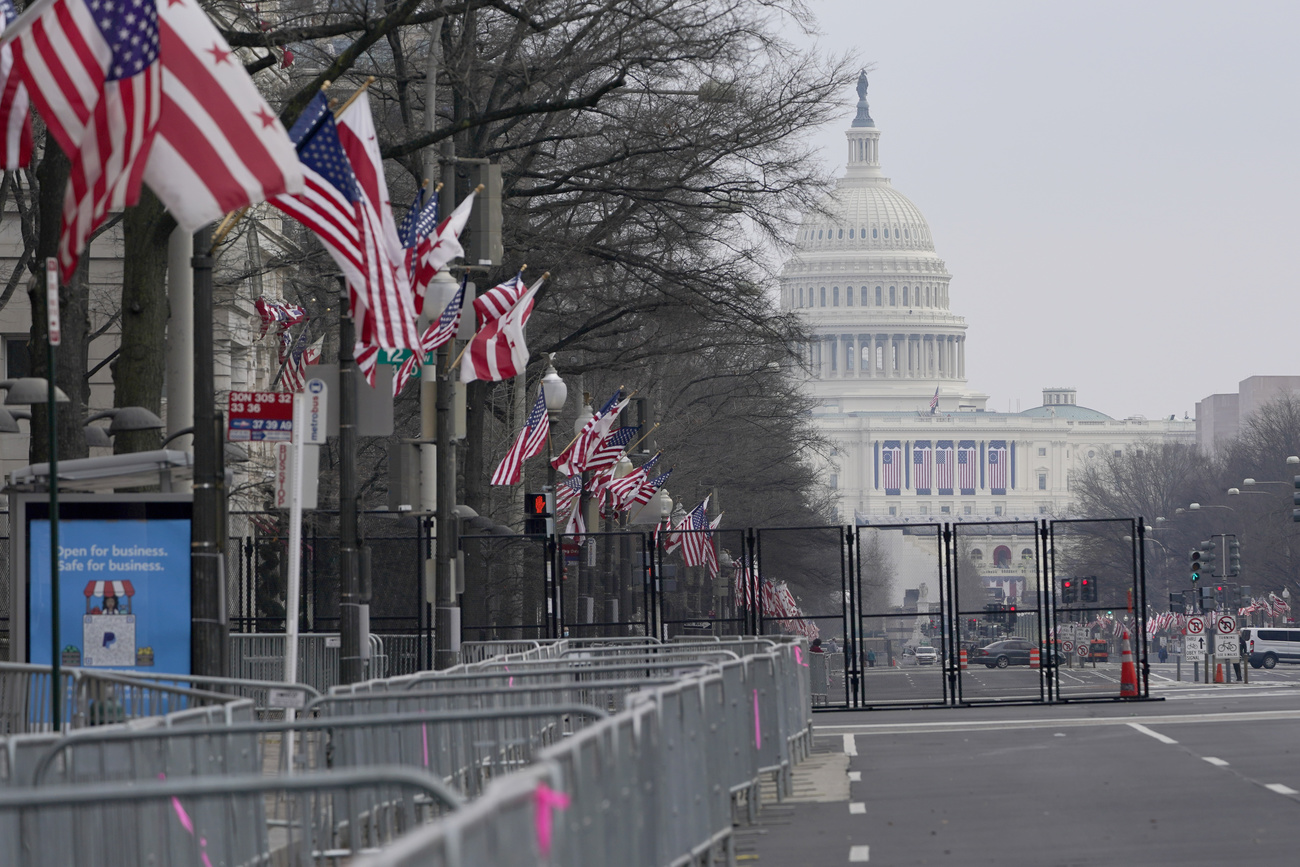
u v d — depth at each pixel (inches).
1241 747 2915.8
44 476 2265.0
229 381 5885.8
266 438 2322.8
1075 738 3198.8
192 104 1755.7
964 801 2242.9
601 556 6225.4
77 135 1734.7
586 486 5123.0
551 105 3240.7
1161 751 2874.0
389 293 2165.4
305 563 4414.4
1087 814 2075.5
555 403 4060.0
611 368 5669.3
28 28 1734.7
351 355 2568.9
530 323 5565.9
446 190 3383.4
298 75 4579.2
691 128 4810.5
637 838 1288.1
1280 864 1665.8
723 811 1755.7
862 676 4409.5
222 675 2153.1
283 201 2117.4
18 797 888.3
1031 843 1840.6
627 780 1261.1
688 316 5231.3
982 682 5708.7
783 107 4881.9
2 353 5669.3
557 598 4478.3
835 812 2159.2
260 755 1584.6
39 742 1318.9
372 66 4534.9
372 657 3934.5
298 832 1496.1
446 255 2888.8
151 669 2274.9
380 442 5639.8
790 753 2596.0
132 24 1733.5
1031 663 5044.3
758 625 4431.6
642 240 5044.3
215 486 2156.7
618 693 2456.9
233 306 5664.4
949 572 4434.1
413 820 1604.3
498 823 795.4
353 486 2568.9
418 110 4795.8
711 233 5078.7
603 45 4498.0
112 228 5216.5
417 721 1288.1
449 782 1718.8
